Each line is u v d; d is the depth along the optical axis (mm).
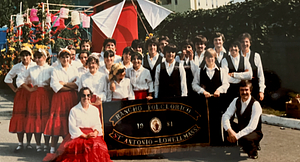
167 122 3359
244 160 3281
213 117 3451
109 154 3240
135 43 4020
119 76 3373
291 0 3672
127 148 3277
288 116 4820
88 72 3418
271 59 3795
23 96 3695
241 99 3365
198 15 4062
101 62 3861
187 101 3412
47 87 3650
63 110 3455
